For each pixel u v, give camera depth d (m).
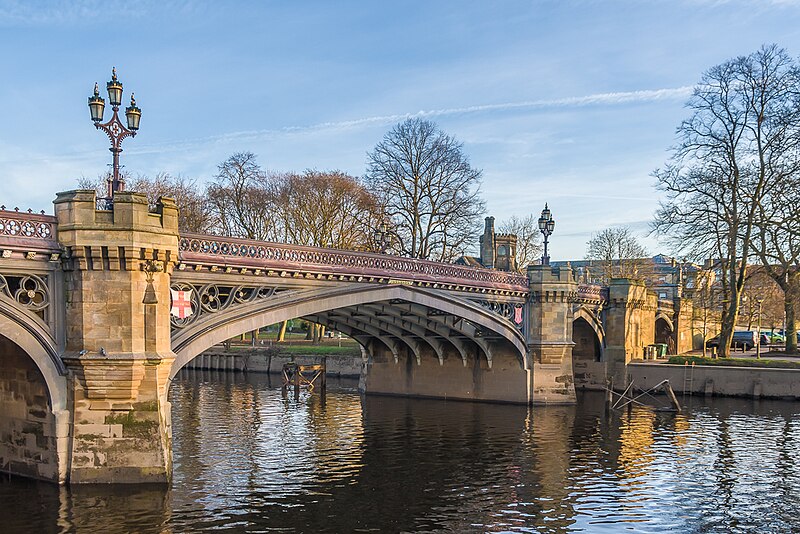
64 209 20.36
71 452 20.59
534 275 44.25
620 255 82.88
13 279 22.39
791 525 20.02
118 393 20.62
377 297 31.02
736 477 25.39
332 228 58.34
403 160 55.78
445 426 36.22
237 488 23.02
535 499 22.50
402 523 19.91
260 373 68.81
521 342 43.78
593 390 52.50
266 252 25.56
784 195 45.78
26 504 19.52
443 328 42.00
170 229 21.50
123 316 20.52
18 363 21.86
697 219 49.47
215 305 26.81
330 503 21.72
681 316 67.38
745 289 68.38
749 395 46.16
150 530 18.30
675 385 49.03
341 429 35.16
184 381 61.03
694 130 49.47
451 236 55.88
